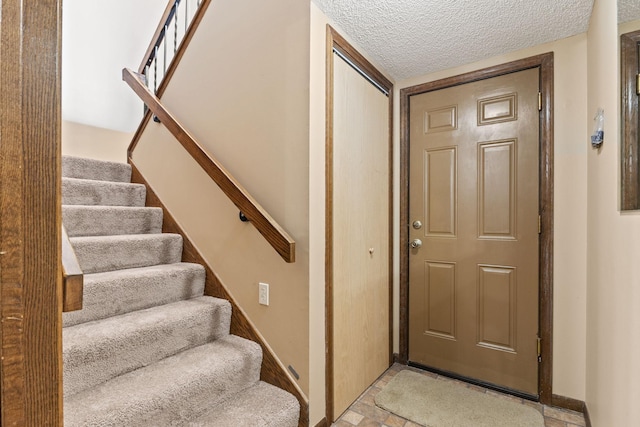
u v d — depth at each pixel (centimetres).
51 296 55
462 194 224
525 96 203
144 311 168
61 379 56
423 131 238
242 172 180
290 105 162
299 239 159
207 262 200
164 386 133
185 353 162
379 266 225
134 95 331
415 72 233
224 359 156
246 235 180
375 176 220
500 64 210
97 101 306
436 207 233
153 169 236
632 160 101
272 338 169
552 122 193
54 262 55
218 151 192
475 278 219
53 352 55
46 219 54
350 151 191
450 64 221
